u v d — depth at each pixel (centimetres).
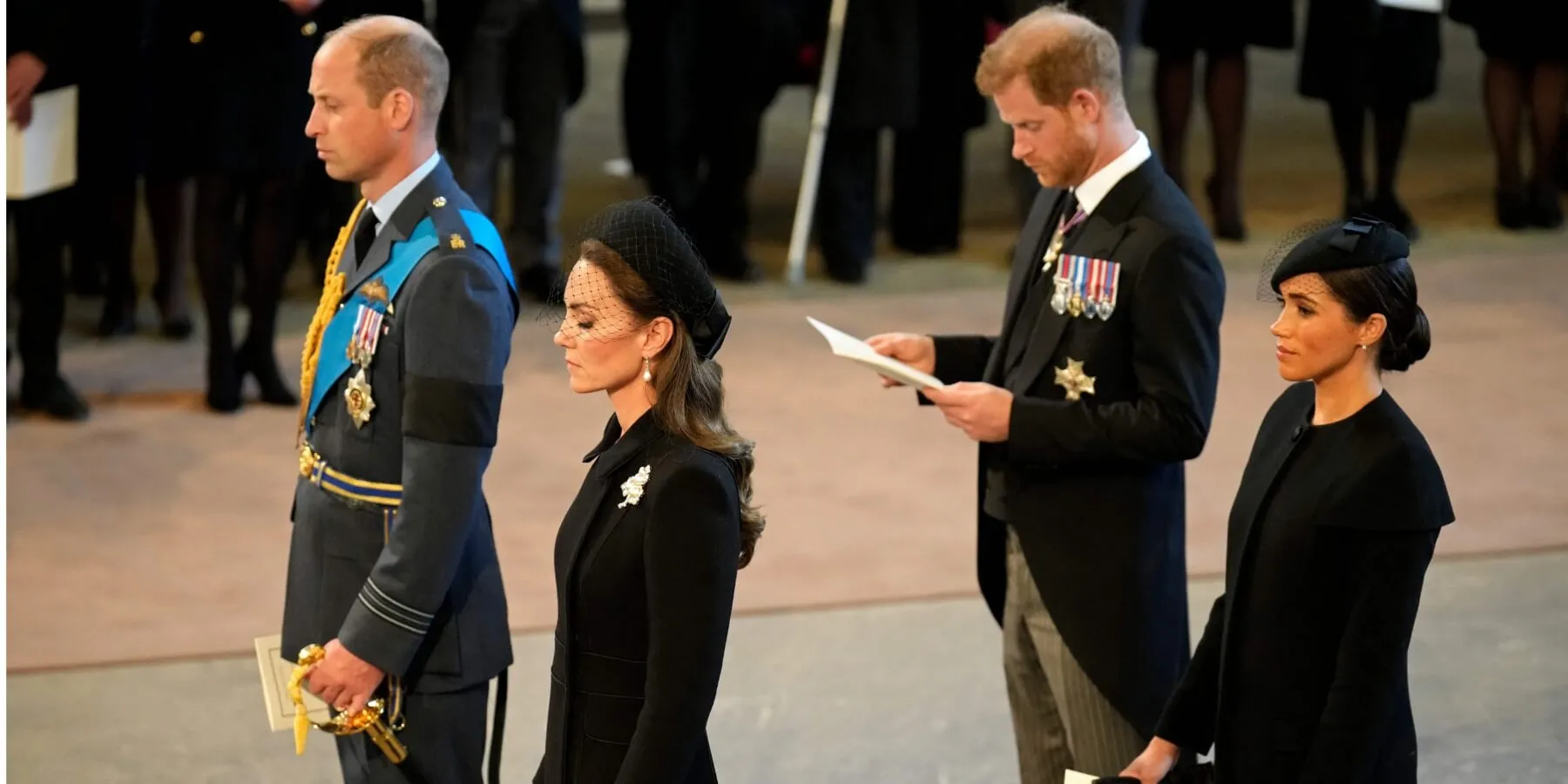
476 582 1146
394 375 1084
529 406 2338
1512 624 1742
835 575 1869
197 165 2212
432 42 1110
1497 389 2373
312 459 1130
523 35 2609
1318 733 884
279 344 2553
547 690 1634
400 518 1057
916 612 1794
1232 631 938
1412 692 1606
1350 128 3014
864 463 2164
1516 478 2089
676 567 846
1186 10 2905
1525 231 3105
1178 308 1117
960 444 2233
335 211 2770
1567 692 1606
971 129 2947
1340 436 895
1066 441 1135
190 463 2159
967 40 2878
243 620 1762
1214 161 3006
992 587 1274
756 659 1692
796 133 3853
